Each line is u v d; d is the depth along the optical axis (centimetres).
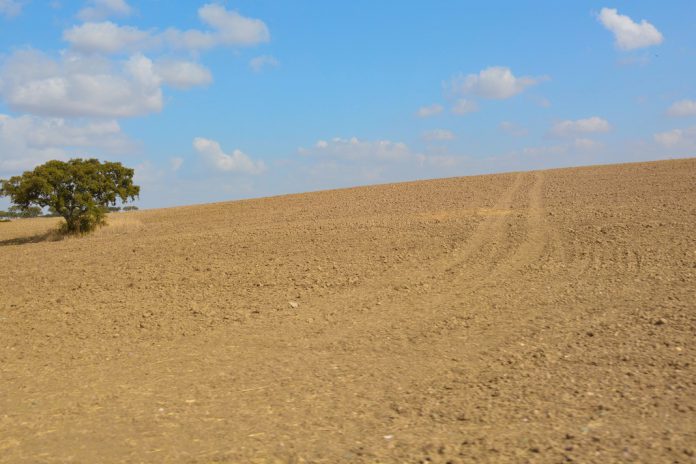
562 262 1530
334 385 724
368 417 602
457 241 1958
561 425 539
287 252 1972
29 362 922
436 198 3738
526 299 1161
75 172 3231
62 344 1031
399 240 2055
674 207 2336
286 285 1472
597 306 1043
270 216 3675
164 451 535
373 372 771
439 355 836
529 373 715
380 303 1229
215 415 631
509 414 581
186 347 970
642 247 1598
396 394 675
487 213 2666
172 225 3616
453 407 615
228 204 5062
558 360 759
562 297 1146
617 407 576
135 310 1284
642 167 4622
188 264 1862
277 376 777
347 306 1218
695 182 3291
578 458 464
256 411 639
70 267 1978
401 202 3703
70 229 3316
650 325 878
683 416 539
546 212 2542
